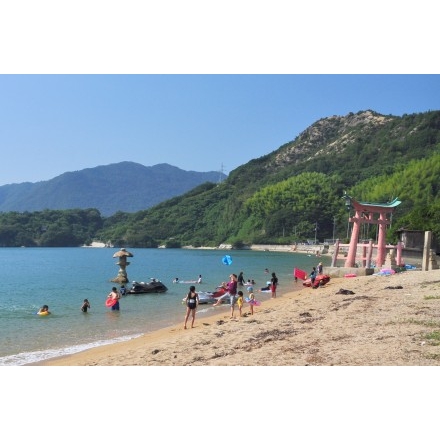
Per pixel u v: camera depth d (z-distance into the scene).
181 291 43.28
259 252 167.75
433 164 153.88
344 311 19.78
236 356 13.57
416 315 17.22
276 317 20.88
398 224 83.00
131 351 16.34
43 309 29.80
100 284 54.25
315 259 116.31
